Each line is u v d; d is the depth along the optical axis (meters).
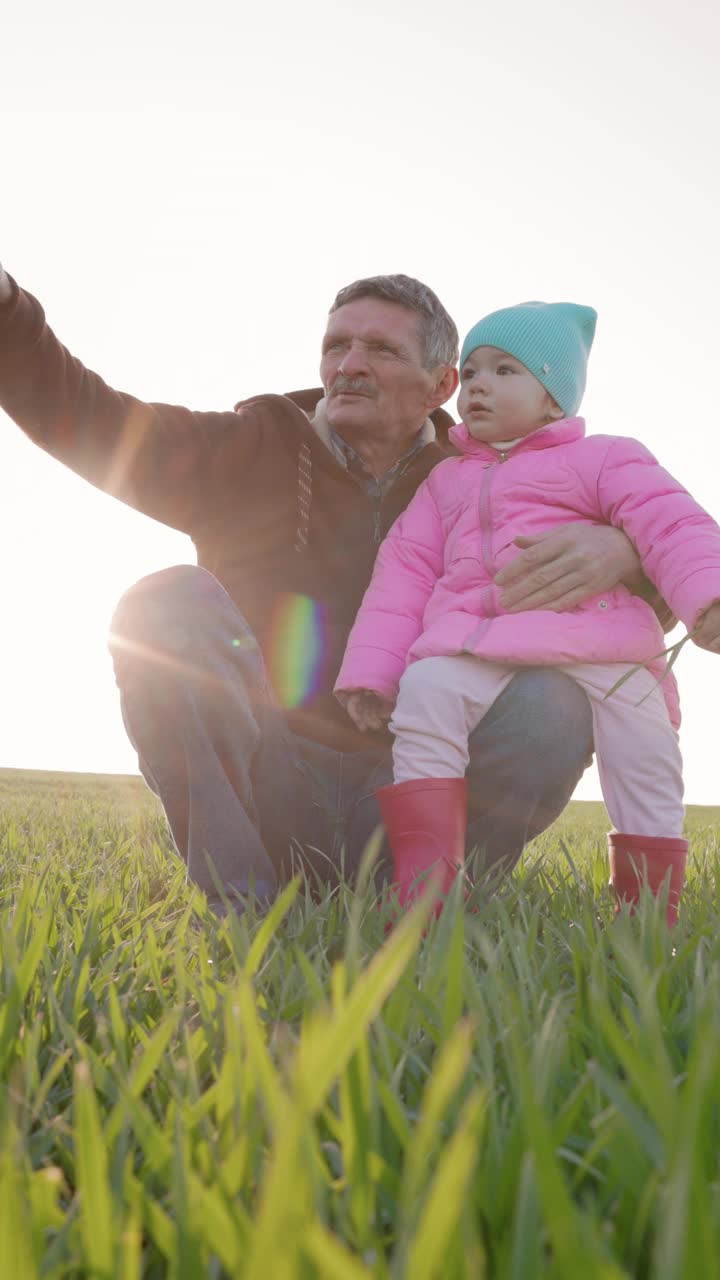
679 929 1.88
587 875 3.10
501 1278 0.69
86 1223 0.67
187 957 1.96
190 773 2.63
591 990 1.22
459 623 2.93
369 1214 0.75
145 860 4.04
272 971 1.69
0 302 2.68
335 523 3.40
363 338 3.35
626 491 2.91
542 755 2.86
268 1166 0.88
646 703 2.89
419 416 3.51
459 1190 0.51
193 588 2.68
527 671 2.86
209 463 3.26
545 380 3.19
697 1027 1.16
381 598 3.18
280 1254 0.49
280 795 3.03
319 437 3.41
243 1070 1.02
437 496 3.27
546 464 3.08
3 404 2.87
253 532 3.38
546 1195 0.53
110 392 3.05
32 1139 1.06
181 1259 0.70
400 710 2.83
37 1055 1.37
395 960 0.66
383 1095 0.90
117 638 2.64
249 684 2.84
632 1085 0.98
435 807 2.68
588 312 3.38
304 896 2.47
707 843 4.84
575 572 2.80
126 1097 0.89
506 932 1.69
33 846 4.54
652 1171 0.80
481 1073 1.05
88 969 1.60
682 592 2.71
